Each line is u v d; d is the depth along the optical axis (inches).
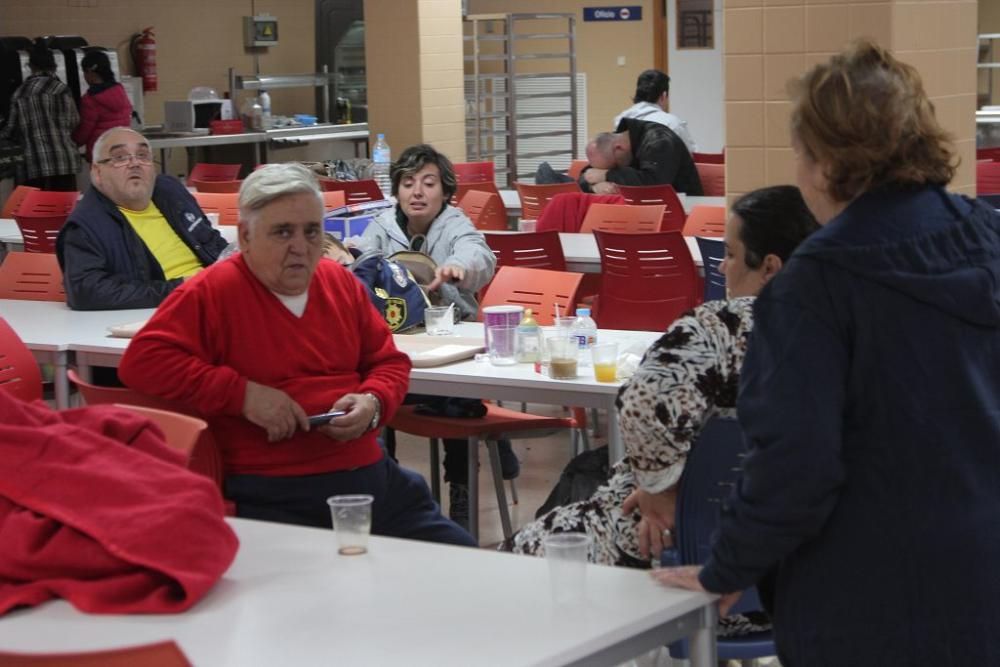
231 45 609.3
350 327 140.1
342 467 136.7
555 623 83.0
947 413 78.9
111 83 504.1
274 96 626.2
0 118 490.9
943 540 78.1
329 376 137.8
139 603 87.7
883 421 78.8
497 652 79.0
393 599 88.0
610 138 376.5
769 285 81.0
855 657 79.5
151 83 566.3
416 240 210.7
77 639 83.7
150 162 210.8
